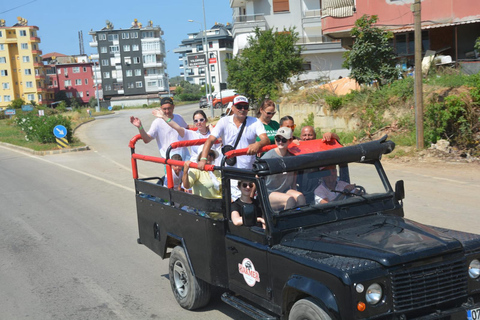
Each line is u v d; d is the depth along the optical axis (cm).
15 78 10331
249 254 446
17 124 4378
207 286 550
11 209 1229
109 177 1630
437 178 1218
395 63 2031
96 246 876
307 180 446
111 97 11838
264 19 4797
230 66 3281
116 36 11612
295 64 3131
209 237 491
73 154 2406
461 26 2170
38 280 713
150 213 634
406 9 2198
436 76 1788
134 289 659
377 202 461
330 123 2047
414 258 355
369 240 384
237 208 471
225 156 492
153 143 2688
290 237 416
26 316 586
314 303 363
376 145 474
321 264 362
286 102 2498
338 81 2409
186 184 544
